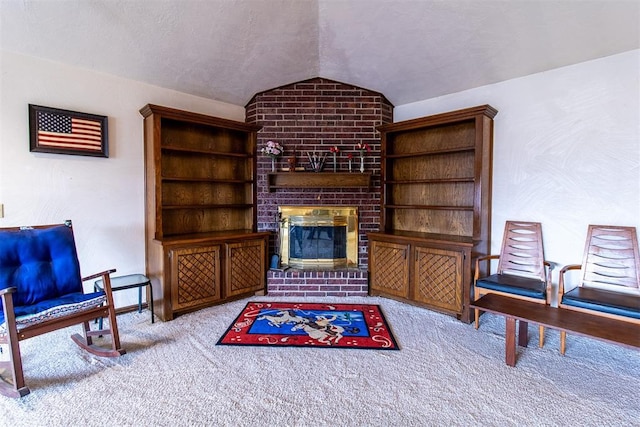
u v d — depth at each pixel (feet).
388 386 6.88
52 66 9.43
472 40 9.73
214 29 9.80
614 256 8.95
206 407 6.17
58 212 9.69
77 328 9.64
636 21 7.89
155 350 8.32
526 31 8.97
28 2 7.68
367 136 13.57
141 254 11.44
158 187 10.91
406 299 11.90
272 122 13.53
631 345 6.08
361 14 9.70
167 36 9.64
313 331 9.52
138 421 5.78
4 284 7.47
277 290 12.85
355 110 13.56
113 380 7.00
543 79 10.30
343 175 13.24
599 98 9.30
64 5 7.97
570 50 9.25
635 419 5.89
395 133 13.93
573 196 9.84
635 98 8.76
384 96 13.74
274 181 13.42
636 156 8.79
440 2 8.62
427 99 13.15
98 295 7.88
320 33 10.92
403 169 13.79
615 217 9.16
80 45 9.23
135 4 8.39
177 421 5.79
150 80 11.28
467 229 12.14
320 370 7.47
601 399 6.46
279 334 9.29
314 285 12.80
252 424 5.74
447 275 10.77
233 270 11.94
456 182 12.23
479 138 10.72
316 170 13.23
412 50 10.79
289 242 13.67
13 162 8.91
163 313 10.23
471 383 7.00
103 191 10.52
